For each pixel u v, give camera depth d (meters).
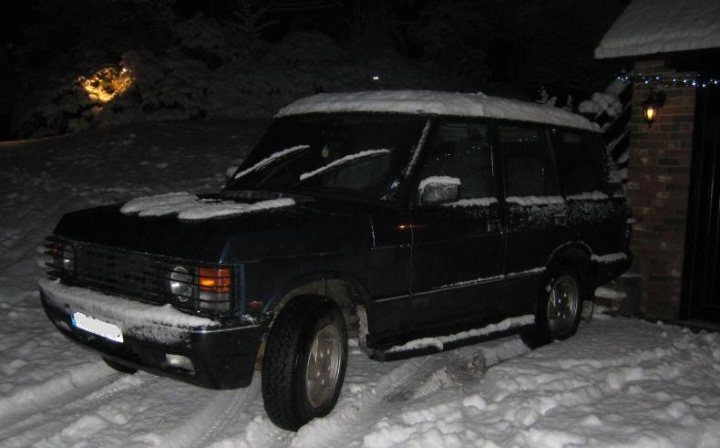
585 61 24.34
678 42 6.71
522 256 5.39
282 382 3.82
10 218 8.84
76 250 4.23
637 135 7.37
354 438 4.03
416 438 3.95
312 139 5.19
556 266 5.80
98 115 19.30
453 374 5.04
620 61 7.37
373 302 4.37
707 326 6.89
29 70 23.27
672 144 7.11
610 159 6.63
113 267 4.02
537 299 5.66
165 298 3.77
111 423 4.11
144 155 12.77
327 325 4.04
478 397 4.50
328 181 4.86
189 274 3.68
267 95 19.62
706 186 6.91
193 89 19.36
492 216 5.09
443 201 4.52
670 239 7.15
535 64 25.31
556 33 24.61
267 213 4.12
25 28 25.03
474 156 5.18
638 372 5.13
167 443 3.89
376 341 4.46
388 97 5.13
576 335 6.26
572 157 6.16
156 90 19.23
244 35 21.38
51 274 4.48
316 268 4.00
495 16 24.58
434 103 4.90
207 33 20.62
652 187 7.27
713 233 6.91
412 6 23.95
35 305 6.23
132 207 4.39
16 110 21.03
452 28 23.44
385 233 4.37
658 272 7.25
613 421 4.27
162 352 3.71
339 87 20.05
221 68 20.47
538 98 24.00
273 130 5.55
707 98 6.86
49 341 5.35
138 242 3.90
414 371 5.12
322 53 21.34
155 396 4.52
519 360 5.43
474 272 5.00
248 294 3.69
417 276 4.61
